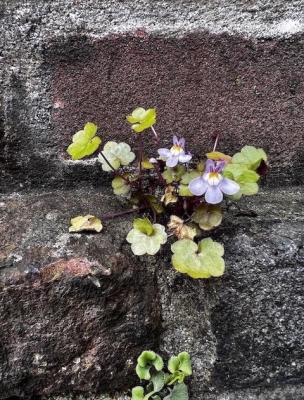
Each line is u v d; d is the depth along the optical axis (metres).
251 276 0.15
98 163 0.17
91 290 0.14
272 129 0.17
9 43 0.16
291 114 0.17
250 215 0.16
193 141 0.17
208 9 0.16
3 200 0.17
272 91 0.17
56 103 0.16
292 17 0.16
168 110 0.17
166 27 0.16
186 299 0.16
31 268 0.14
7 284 0.14
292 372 0.16
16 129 0.17
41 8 0.15
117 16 0.16
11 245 0.14
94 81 0.16
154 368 0.16
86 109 0.17
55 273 0.14
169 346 0.16
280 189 0.18
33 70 0.16
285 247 0.15
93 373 0.15
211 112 0.17
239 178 0.14
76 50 0.16
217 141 0.17
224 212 0.16
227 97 0.17
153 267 0.15
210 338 0.16
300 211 0.16
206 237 0.15
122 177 0.16
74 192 0.18
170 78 0.16
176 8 0.16
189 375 0.16
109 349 0.15
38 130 0.17
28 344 0.14
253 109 0.17
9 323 0.14
